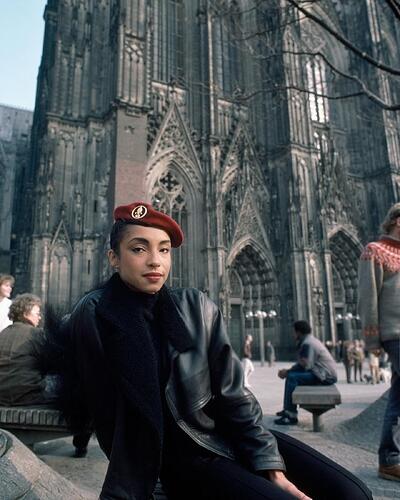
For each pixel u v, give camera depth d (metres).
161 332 2.70
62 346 2.86
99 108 39.91
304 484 2.54
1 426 5.04
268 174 47.53
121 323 2.52
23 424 5.02
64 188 37.38
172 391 2.53
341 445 7.67
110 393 2.51
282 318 43.50
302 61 48.50
